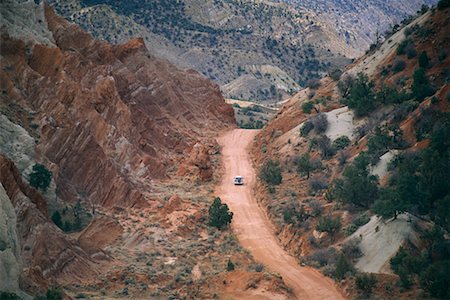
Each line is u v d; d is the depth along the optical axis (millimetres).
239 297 59531
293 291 61344
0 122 73938
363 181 73250
